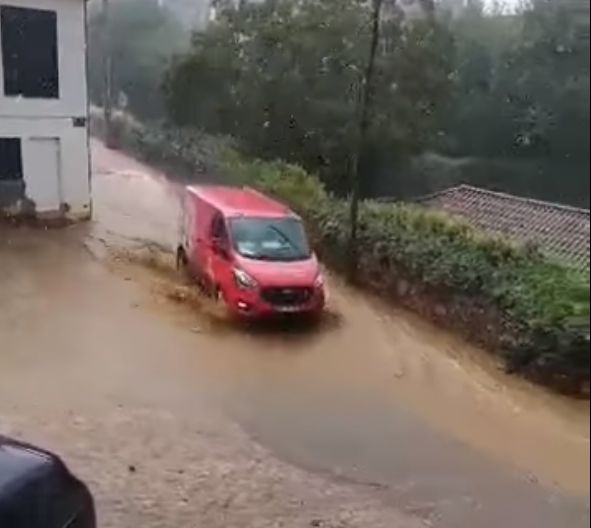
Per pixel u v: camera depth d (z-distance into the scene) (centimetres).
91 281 545
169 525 416
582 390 433
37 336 529
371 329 575
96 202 536
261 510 455
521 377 464
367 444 519
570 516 429
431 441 504
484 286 471
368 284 575
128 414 524
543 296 438
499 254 458
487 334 477
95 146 548
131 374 561
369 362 566
